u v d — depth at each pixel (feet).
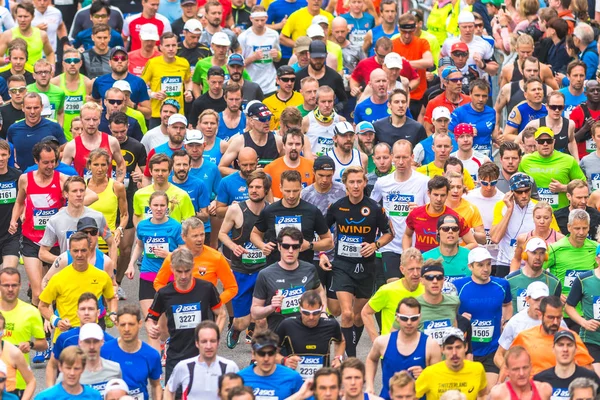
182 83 245.45
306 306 154.51
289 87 228.02
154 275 182.19
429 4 301.84
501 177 208.03
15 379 153.89
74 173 201.05
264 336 144.97
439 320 160.15
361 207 180.04
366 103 226.99
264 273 167.73
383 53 245.24
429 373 148.46
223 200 195.11
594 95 222.48
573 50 250.78
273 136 205.26
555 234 179.42
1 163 194.29
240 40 259.80
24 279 218.18
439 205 178.50
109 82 236.22
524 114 225.97
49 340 184.44
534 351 155.63
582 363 156.04
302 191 187.83
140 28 273.13
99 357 149.48
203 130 210.79
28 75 246.47
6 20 275.59
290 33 272.31
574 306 168.76
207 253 172.45
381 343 153.38
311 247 180.96
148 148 219.61
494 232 186.19
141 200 191.31
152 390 154.92
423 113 255.09
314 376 139.33
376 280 201.05
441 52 257.96
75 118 222.69
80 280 169.48
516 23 275.80
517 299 169.17
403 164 188.85
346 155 199.31
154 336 162.30
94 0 280.51
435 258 171.01
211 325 147.43
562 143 217.36
